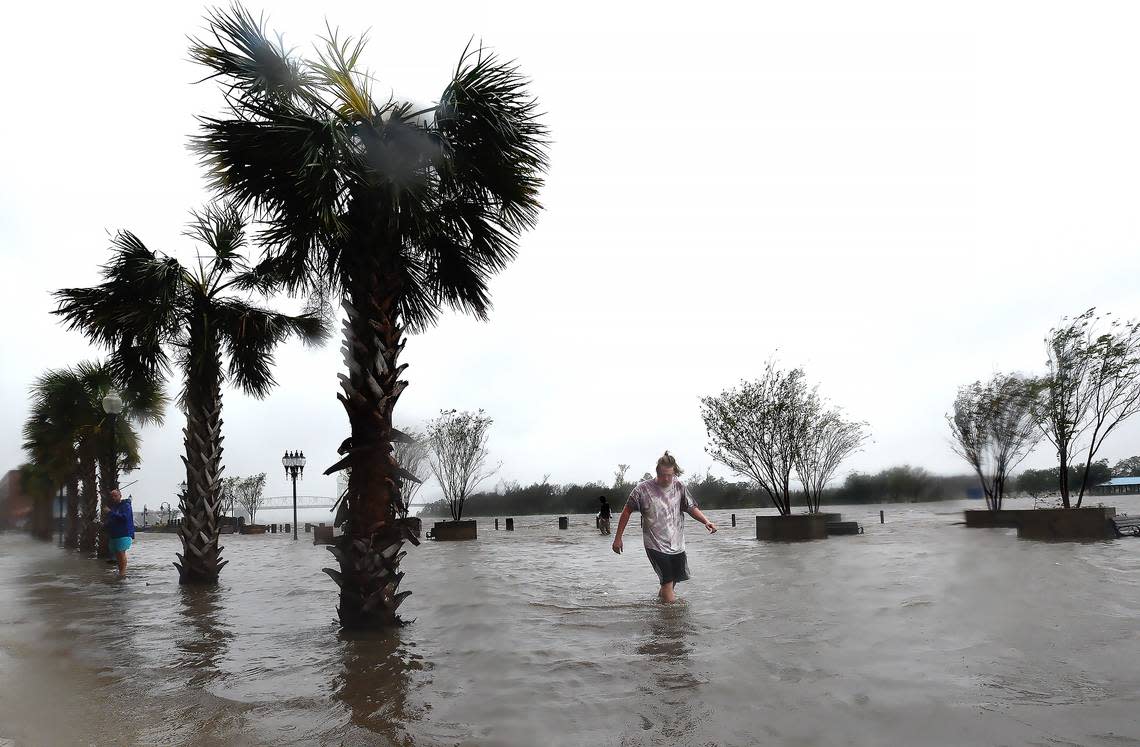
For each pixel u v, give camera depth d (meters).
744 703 3.98
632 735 3.55
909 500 42.09
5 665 5.63
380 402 7.27
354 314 7.41
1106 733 3.28
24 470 26.28
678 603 7.74
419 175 7.55
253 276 12.96
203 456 12.56
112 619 8.20
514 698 4.27
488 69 7.59
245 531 42.97
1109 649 4.80
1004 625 5.70
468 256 8.74
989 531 17.69
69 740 3.74
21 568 16.83
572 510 59.09
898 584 8.37
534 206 8.32
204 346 12.30
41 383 22.53
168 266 11.98
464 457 31.47
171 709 4.30
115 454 20.38
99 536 20.53
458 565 14.23
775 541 17.81
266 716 4.12
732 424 20.92
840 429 21.80
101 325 12.12
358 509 7.14
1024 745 3.17
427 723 3.88
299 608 8.91
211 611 8.79
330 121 7.04
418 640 6.34
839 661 4.80
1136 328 15.78
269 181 7.78
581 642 5.86
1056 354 16.75
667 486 8.14
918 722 3.52
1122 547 12.15
